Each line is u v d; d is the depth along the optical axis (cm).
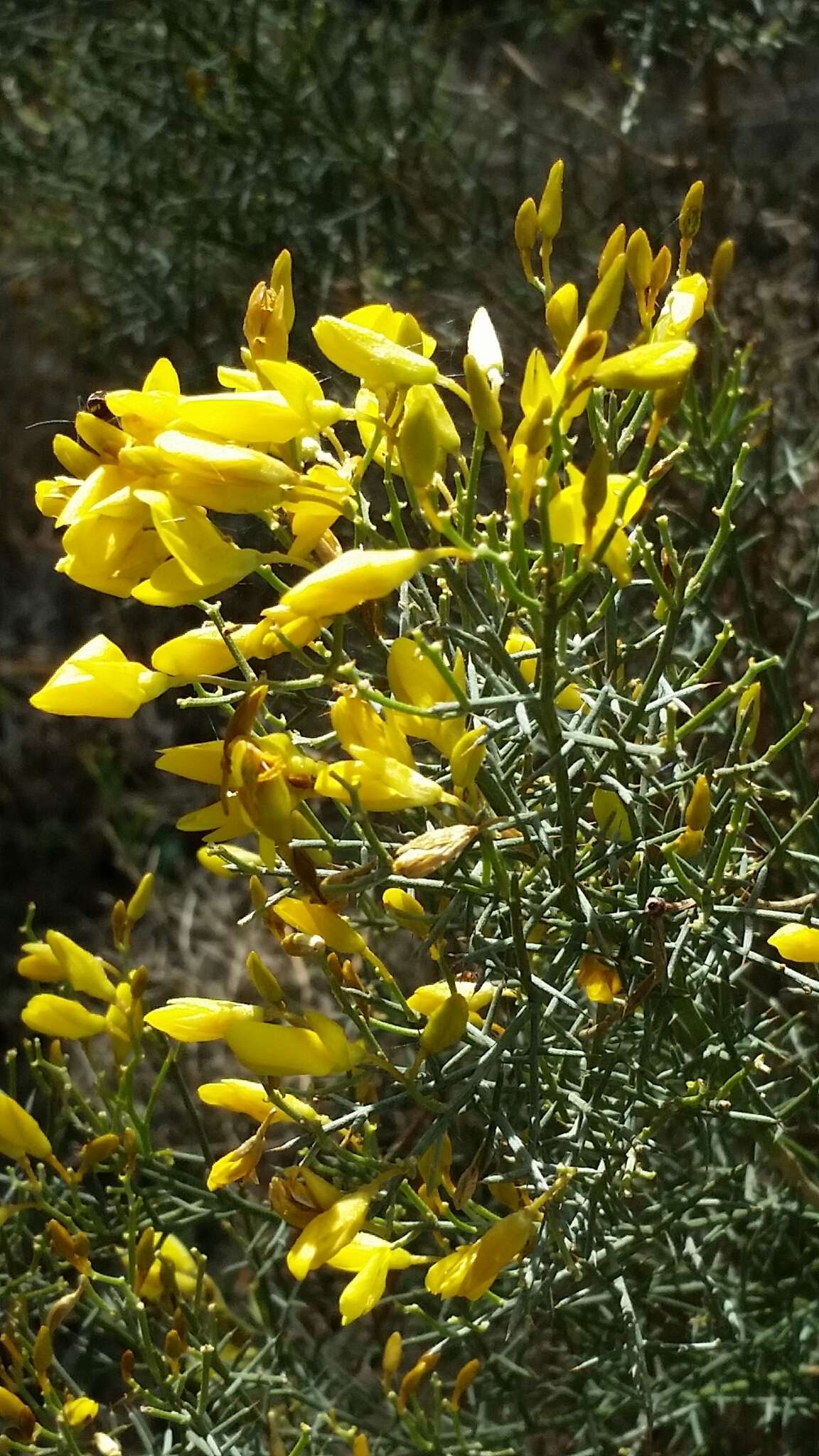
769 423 34
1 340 59
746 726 18
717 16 41
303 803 17
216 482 15
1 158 49
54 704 16
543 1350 31
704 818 17
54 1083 26
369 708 16
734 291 40
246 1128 39
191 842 53
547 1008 18
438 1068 17
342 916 19
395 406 16
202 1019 18
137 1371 29
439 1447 23
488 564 18
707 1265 27
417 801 16
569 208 44
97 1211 26
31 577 63
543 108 49
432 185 43
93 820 57
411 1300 31
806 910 18
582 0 43
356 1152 21
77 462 17
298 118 43
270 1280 30
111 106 47
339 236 43
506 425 36
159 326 47
